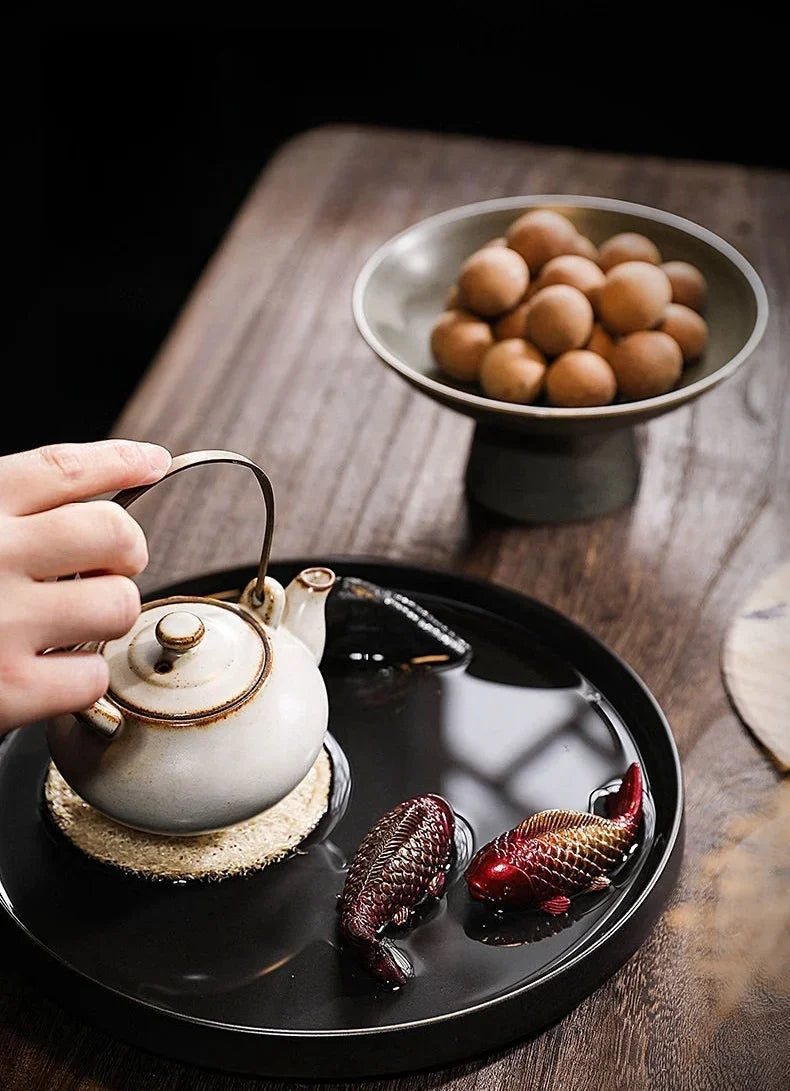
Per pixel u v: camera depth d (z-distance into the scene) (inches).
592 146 81.0
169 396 37.6
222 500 34.6
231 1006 24.2
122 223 77.3
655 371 32.0
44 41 79.7
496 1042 24.1
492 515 34.4
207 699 24.6
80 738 25.0
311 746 25.5
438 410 37.4
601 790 27.5
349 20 80.8
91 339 69.0
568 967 24.0
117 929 25.2
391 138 48.4
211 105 82.7
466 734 28.5
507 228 35.9
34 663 23.1
